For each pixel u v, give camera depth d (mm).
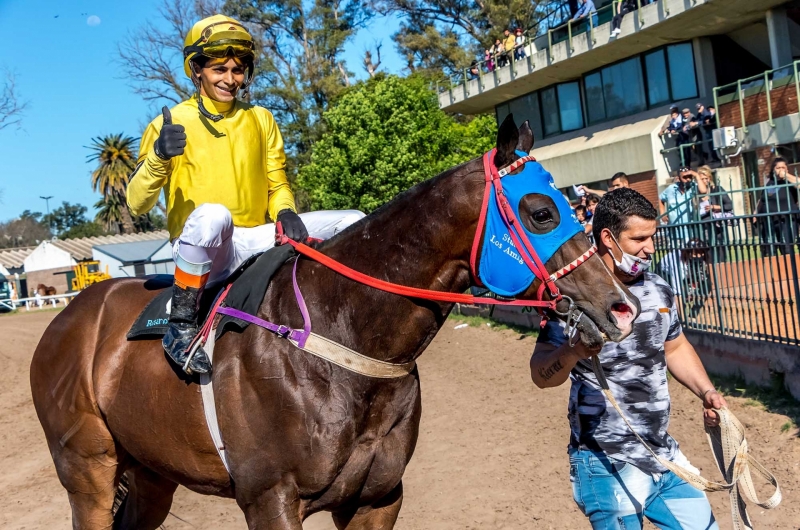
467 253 2654
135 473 3574
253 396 2727
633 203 2838
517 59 20422
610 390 2889
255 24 34531
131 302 3426
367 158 20078
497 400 7469
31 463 7762
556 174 19844
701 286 7195
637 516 2861
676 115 15594
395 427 2840
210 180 3139
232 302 2891
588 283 2461
